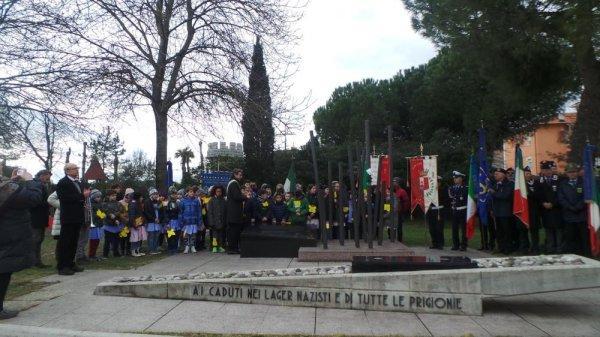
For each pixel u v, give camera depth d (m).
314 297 6.79
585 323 5.95
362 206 12.16
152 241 13.32
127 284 7.40
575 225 10.40
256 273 7.69
